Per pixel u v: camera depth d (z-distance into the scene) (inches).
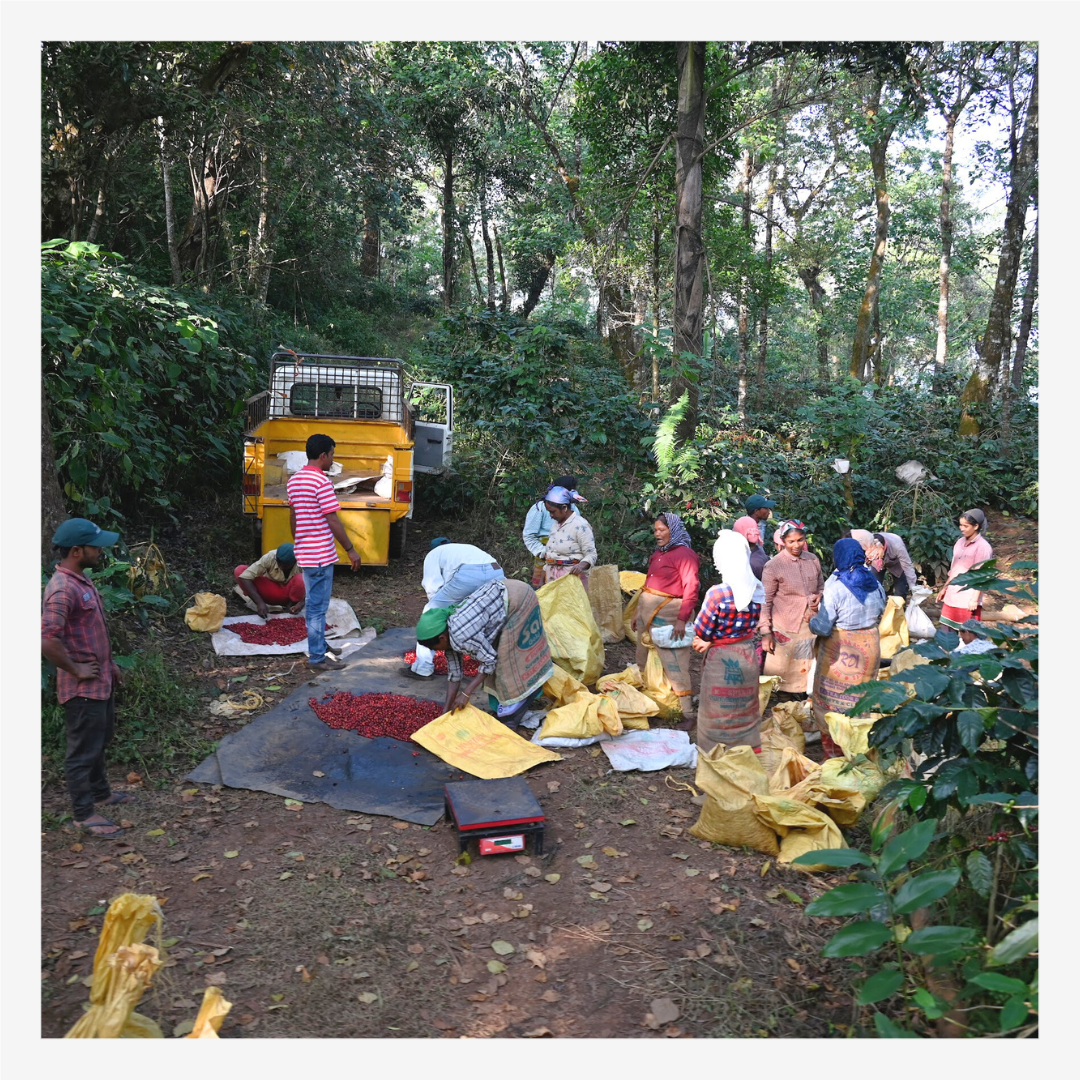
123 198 613.6
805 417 527.8
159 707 224.2
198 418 397.1
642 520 403.2
